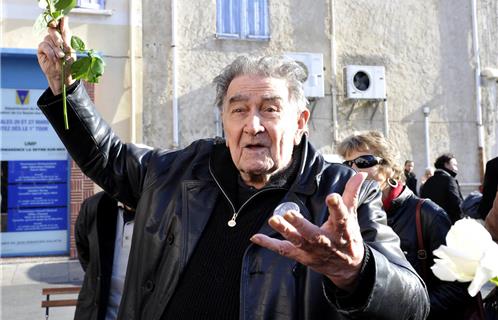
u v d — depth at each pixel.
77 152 2.14
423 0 11.77
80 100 2.08
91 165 2.18
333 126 10.96
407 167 10.14
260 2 10.66
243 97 1.84
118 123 9.52
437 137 11.70
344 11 11.26
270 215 1.83
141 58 9.74
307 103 1.99
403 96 11.53
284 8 10.80
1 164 8.90
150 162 2.17
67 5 1.91
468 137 11.88
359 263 1.31
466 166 11.82
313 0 10.98
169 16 10.05
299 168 1.88
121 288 3.00
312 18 10.95
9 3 9.08
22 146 9.00
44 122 9.09
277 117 1.83
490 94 12.05
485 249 0.92
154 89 9.90
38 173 9.03
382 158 2.86
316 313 1.62
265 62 1.88
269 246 1.28
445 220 2.77
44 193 9.04
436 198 6.62
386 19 11.52
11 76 8.98
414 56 11.66
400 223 2.80
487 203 3.75
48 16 1.93
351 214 1.26
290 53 10.69
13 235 8.89
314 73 10.71
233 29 10.47
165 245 1.95
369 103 11.26
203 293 1.78
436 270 0.95
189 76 10.16
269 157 1.82
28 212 8.97
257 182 1.90
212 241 1.88
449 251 0.94
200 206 1.96
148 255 1.97
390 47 11.51
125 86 9.59
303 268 1.67
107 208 3.10
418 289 1.50
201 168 2.06
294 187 1.84
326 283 1.39
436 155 11.66
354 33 11.30
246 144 1.82
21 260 8.73
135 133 9.59
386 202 2.84
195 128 10.11
